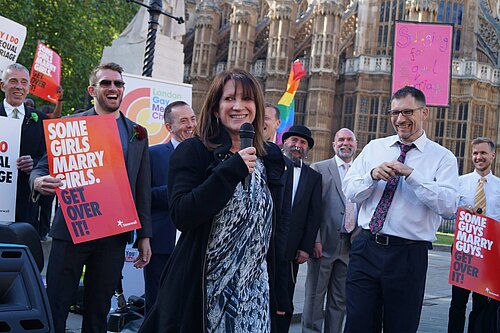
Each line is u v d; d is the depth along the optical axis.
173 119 6.63
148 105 8.85
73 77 28.20
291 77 20.20
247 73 3.69
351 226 7.51
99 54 29.75
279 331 6.28
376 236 5.24
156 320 3.54
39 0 26.34
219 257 3.45
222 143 3.61
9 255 3.12
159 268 6.31
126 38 12.37
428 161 5.31
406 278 5.12
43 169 5.07
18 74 6.69
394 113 5.36
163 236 6.33
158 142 8.95
